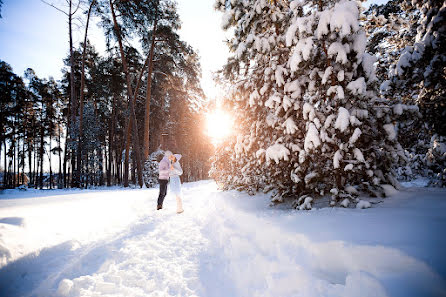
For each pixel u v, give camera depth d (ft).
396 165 11.39
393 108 10.49
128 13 50.88
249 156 17.15
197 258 8.87
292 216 9.67
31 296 5.87
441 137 13.44
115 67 69.82
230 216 13.19
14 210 12.73
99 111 93.09
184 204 21.49
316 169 11.68
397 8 25.80
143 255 8.86
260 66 16.30
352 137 9.86
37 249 7.77
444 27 12.50
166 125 87.71
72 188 52.49
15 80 83.15
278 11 15.31
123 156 98.43
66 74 79.87
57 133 100.99
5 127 86.07
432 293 4.12
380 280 4.54
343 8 9.82
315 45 12.09
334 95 11.32
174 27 61.62
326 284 5.24
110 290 6.41
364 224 7.19
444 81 12.85
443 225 6.29
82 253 8.57
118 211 16.29
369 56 11.00
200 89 77.61
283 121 13.42
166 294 6.32
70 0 52.13
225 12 19.01
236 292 6.47
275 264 6.79
